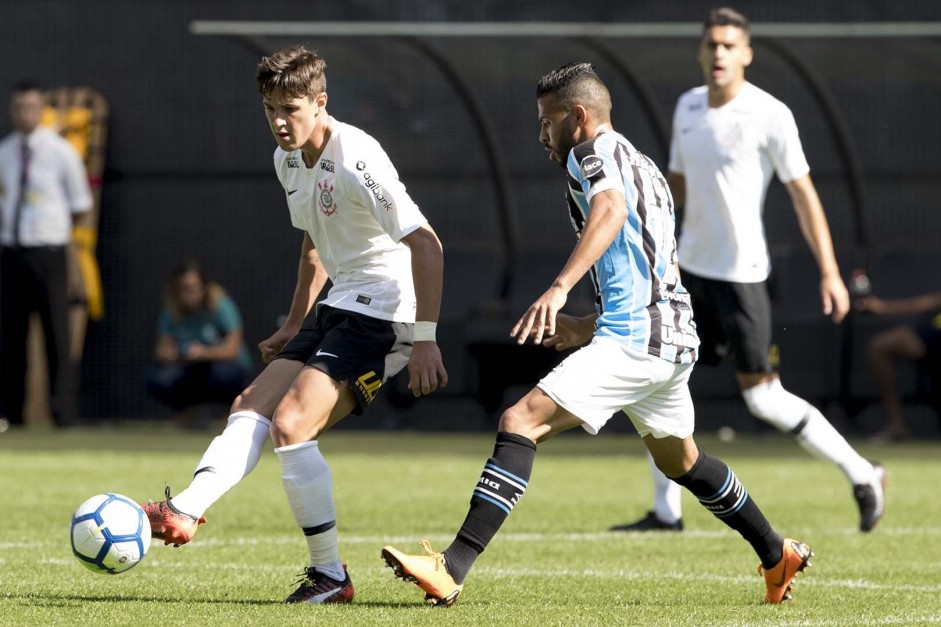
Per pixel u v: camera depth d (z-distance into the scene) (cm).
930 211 5819
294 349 1856
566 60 5591
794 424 2725
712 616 1717
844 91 5803
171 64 6066
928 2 5788
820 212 2756
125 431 5631
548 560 2289
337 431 5916
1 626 1577
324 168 1808
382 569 2153
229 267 6044
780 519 2945
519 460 1727
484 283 5806
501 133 5959
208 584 1966
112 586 1934
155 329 6059
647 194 1769
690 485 1833
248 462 1766
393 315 1820
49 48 6106
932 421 5744
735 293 2723
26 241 5425
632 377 1742
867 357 5447
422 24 6000
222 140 6047
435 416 5909
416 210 1789
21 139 5409
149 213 6075
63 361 5553
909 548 2488
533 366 5431
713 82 2731
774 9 5838
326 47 5403
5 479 3631
